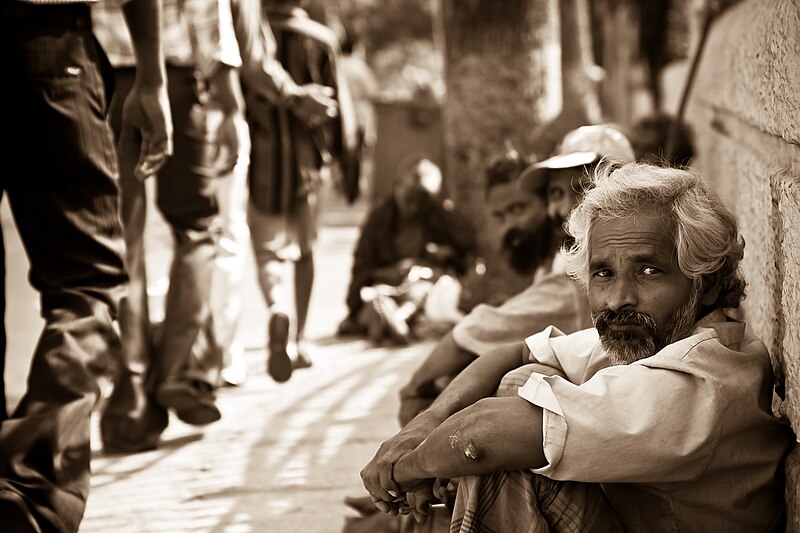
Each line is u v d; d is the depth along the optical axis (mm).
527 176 4070
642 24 15398
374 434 5031
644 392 2254
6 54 3062
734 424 2328
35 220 3174
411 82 32938
